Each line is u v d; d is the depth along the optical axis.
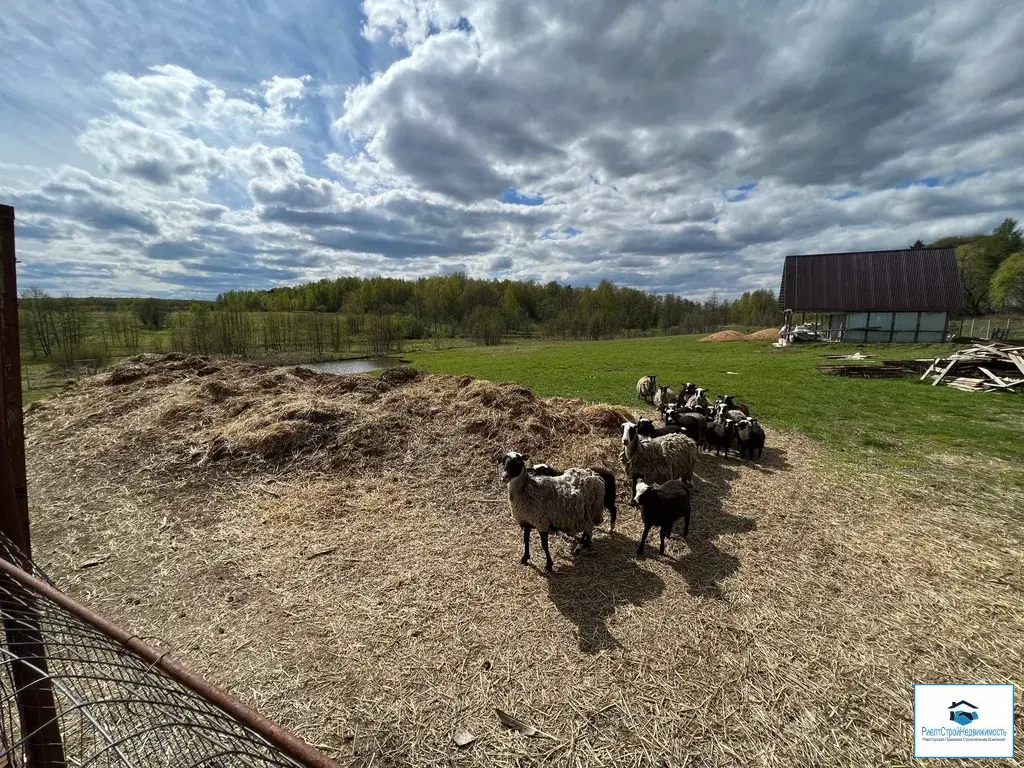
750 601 4.07
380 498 6.20
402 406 8.74
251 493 6.35
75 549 5.06
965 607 3.97
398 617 3.87
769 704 2.96
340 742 2.72
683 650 3.46
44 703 2.33
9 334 2.22
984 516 5.80
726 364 22.78
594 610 3.95
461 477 6.73
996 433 9.72
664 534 4.90
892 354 25.31
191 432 8.20
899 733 2.75
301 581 4.41
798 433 9.81
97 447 7.88
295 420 7.95
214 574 4.55
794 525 5.61
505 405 8.52
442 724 2.84
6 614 2.11
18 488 2.33
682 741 2.71
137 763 2.41
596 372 20.34
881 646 3.49
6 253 2.18
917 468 7.63
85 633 2.06
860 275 34.59
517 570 4.61
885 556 4.84
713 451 8.71
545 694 3.06
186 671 1.50
